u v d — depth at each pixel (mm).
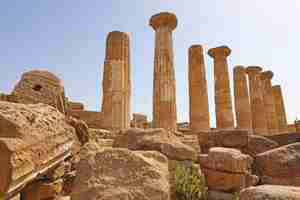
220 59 20172
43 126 4629
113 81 13602
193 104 17391
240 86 22562
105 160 4391
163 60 14977
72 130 6156
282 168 6387
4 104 4398
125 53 14359
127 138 7277
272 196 3090
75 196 3881
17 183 3463
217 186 6051
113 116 13172
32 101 8266
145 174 4227
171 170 5879
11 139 3512
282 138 10398
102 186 3916
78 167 4402
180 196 5301
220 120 18906
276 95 30094
